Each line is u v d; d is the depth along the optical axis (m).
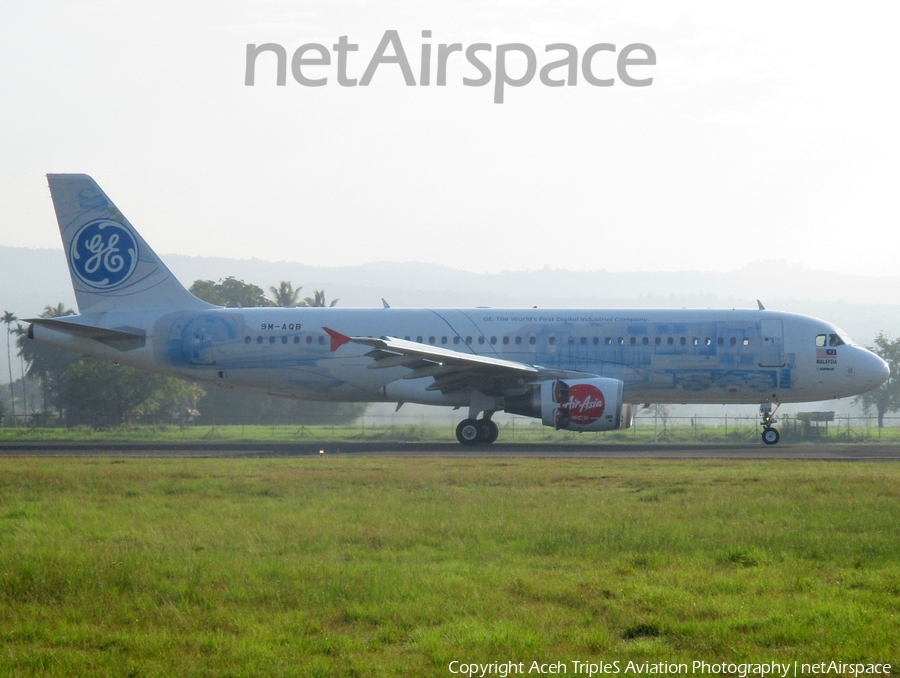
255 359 94.25
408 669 23.78
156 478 57.97
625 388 90.56
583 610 28.56
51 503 47.81
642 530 39.84
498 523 41.28
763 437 96.06
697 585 31.28
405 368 92.81
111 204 97.12
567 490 52.47
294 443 104.69
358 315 94.38
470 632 26.14
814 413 135.12
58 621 27.55
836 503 46.91
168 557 34.50
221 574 31.94
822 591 30.78
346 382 93.81
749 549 36.12
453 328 92.56
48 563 33.09
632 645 25.97
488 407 91.25
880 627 27.19
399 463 68.44
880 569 33.97
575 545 37.00
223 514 43.97
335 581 30.92
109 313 96.62
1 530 40.34
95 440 125.19
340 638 25.91
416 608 28.23
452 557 35.28
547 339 91.19
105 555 34.41
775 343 89.56
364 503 47.03
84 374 189.62
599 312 92.69
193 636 26.16
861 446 95.12
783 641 26.22
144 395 192.12
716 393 91.00
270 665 23.91
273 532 39.41
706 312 91.69
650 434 138.12
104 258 97.00
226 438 131.50
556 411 86.00
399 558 35.09
